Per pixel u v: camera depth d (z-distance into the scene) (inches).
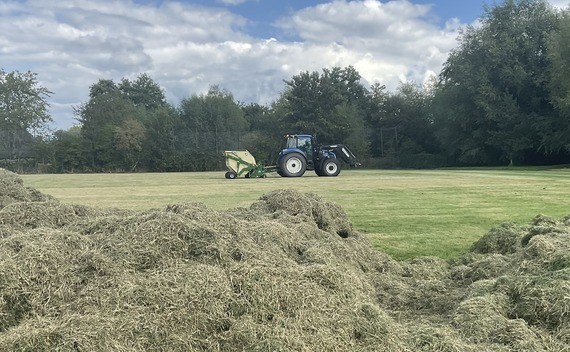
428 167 1609.3
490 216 327.6
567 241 146.7
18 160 1547.7
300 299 107.5
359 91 2145.7
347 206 386.0
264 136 1700.3
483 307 118.3
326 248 157.9
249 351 93.7
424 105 1763.0
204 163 1610.5
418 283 163.5
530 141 1338.6
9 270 104.2
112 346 89.4
